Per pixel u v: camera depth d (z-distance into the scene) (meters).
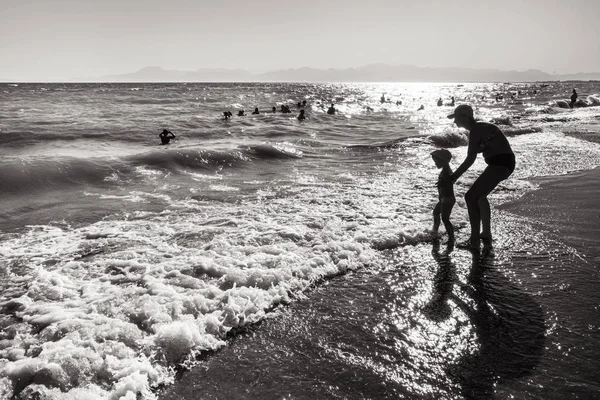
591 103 37.47
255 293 3.74
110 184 8.72
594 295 3.75
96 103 36.50
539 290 3.87
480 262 4.60
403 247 5.16
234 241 5.24
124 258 4.73
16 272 4.37
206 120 22.64
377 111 39.09
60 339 3.02
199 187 8.65
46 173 8.64
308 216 6.43
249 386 2.60
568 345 2.97
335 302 3.74
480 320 3.37
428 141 15.38
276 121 24.33
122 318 3.29
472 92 101.56
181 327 3.05
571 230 5.53
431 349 2.98
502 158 4.84
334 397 2.48
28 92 60.25
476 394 2.48
